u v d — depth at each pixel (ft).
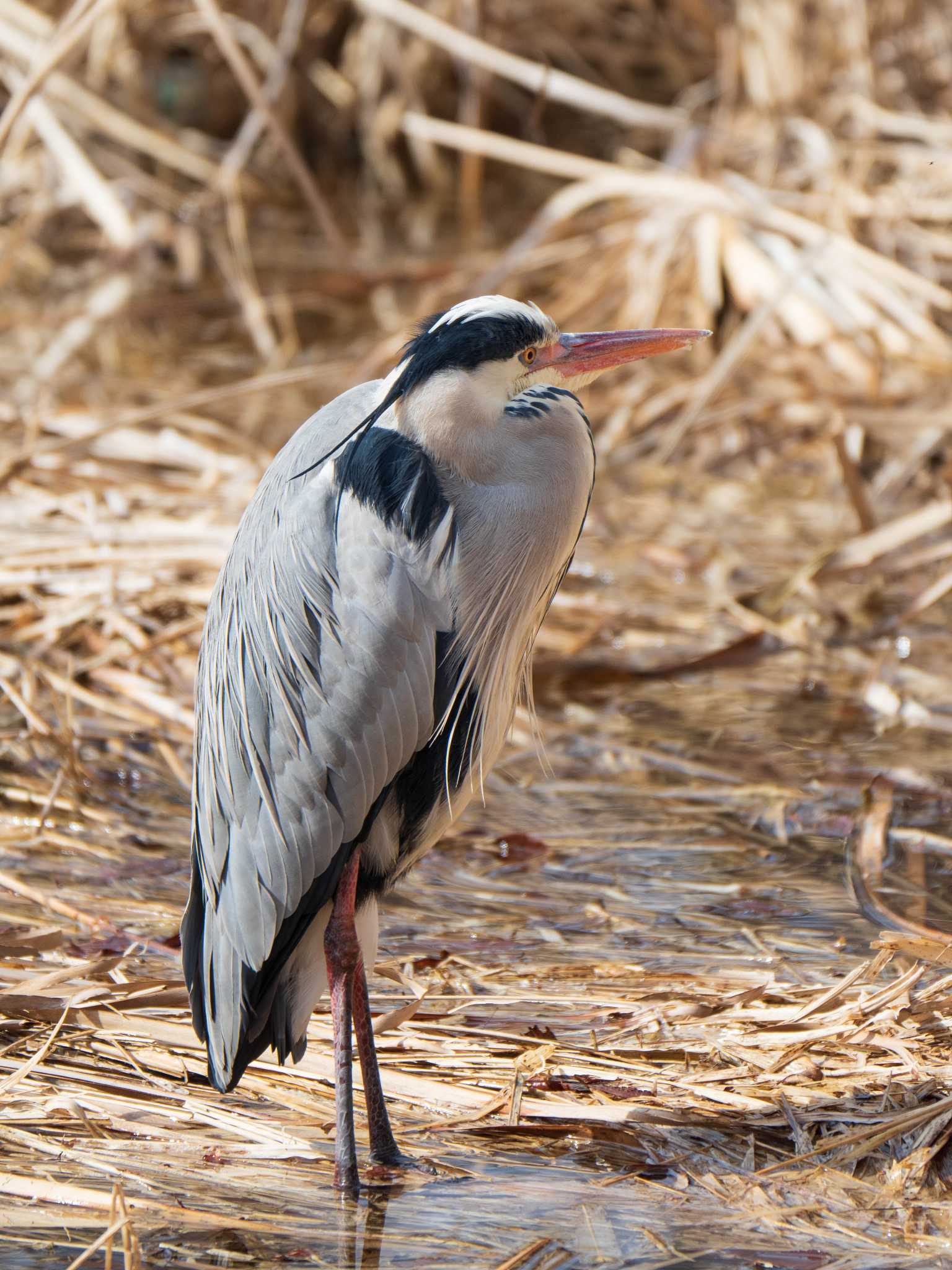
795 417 52.49
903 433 50.93
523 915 27.66
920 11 74.95
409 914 27.71
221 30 54.60
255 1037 21.01
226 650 21.77
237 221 67.00
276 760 20.97
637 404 54.85
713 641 39.60
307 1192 19.92
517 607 21.88
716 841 30.42
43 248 74.43
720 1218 19.29
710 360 58.23
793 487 50.03
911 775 32.65
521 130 90.22
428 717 21.06
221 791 21.59
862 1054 22.53
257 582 21.36
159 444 47.24
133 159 79.05
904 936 23.67
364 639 20.63
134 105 79.00
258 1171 20.39
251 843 21.04
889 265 56.65
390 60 85.66
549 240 66.18
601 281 61.77
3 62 71.67
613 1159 20.72
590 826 31.12
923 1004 23.22
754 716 35.94
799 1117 21.18
